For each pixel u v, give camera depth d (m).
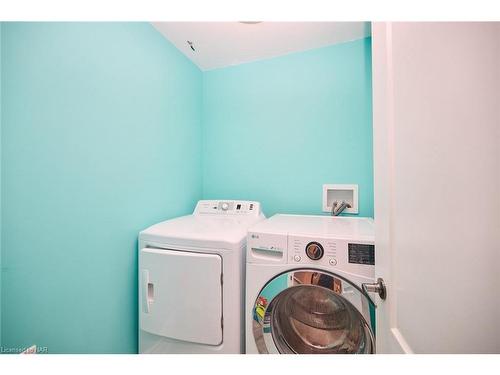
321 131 1.66
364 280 0.93
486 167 0.35
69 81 0.92
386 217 0.69
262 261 1.06
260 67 1.80
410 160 0.56
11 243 0.76
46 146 0.85
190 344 1.11
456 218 0.41
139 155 1.29
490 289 0.35
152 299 1.15
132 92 1.24
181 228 1.25
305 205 1.71
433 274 0.46
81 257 0.97
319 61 1.66
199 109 1.93
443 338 0.43
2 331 0.74
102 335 1.06
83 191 0.98
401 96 0.60
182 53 1.70
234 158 1.90
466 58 0.39
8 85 0.75
